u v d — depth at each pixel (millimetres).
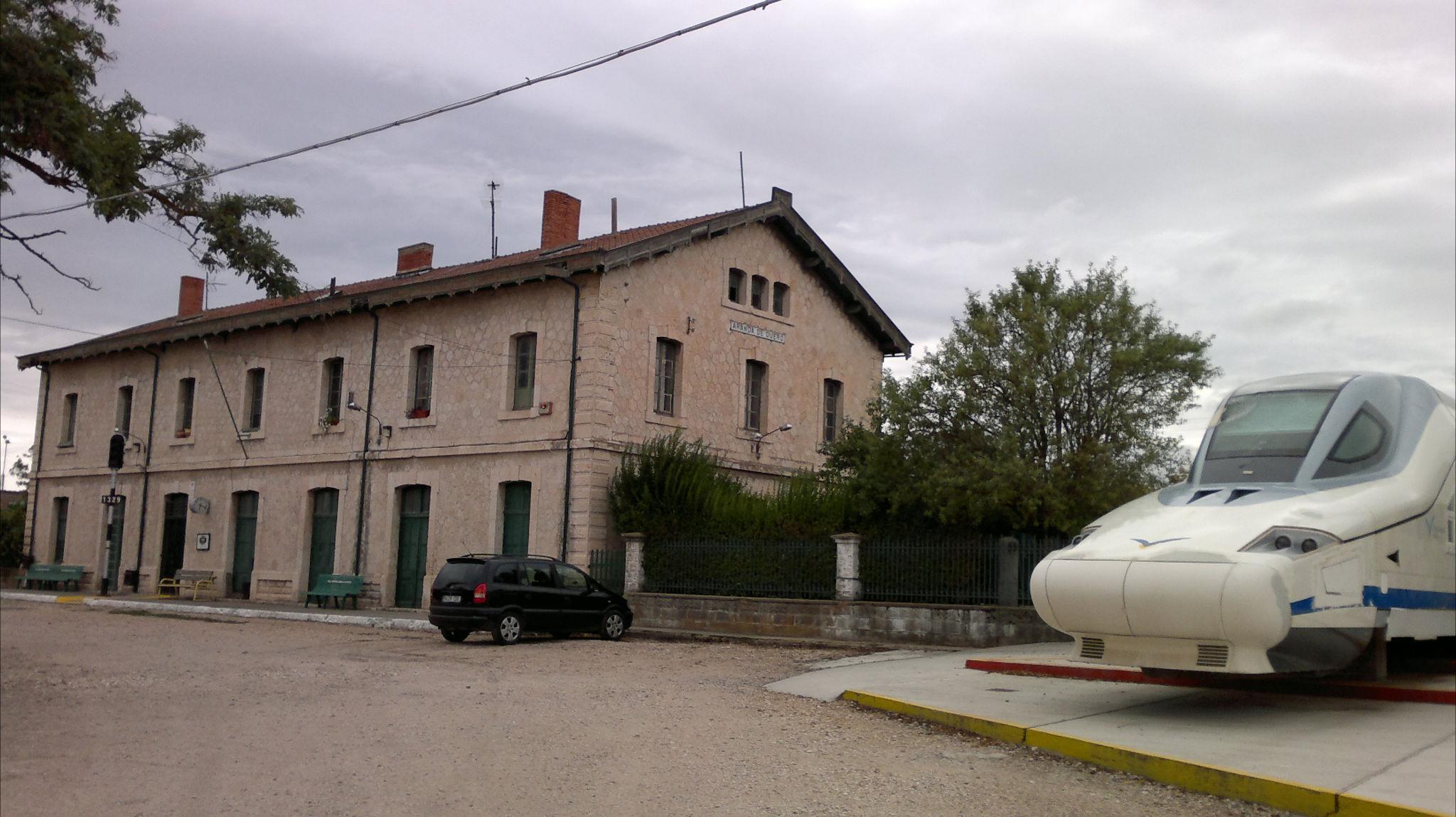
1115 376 17344
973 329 18375
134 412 33531
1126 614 9453
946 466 17781
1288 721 9789
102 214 13031
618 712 10516
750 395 27047
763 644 18953
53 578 33875
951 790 7539
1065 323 17625
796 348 28156
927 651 16922
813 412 28516
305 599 27828
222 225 13859
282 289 14414
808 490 21375
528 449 23688
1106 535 10211
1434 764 7906
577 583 19391
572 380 23234
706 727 9773
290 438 28859
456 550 24844
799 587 20141
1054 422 17750
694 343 25297
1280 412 11047
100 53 13102
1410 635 10508
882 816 6910
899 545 18984
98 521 33844
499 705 10938
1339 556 9469
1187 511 10117
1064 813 7027
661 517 22391
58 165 12938
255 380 30641
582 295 23406
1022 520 17656
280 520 28781
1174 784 7797
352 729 9688
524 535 23938
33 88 12164
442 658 15578
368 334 27531
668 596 21344
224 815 7027
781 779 7809
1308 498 9914
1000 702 10758
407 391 26406
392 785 7688
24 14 12219
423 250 32000
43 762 8484
